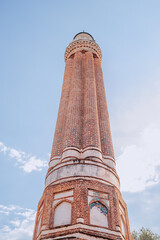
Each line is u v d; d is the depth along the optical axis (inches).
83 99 936.9
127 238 629.6
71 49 1254.3
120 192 701.3
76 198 576.4
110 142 824.9
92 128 789.2
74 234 511.2
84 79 1035.9
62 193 612.7
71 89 975.0
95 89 986.1
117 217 584.4
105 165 700.0
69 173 652.1
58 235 527.2
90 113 846.5
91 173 648.4
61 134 850.8
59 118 917.8
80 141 767.1
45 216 579.5
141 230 1445.6
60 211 582.2
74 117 834.2
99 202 593.6
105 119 901.8
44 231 547.5
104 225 559.5
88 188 602.2
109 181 664.4
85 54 1194.0
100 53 1279.5
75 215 546.0
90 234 516.4
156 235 1409.9
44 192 665.6
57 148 800.9
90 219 550.6
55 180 661.3
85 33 1430.9
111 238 533.6
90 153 708.7
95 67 1169.4
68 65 1190.3
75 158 701.9
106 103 997.8
